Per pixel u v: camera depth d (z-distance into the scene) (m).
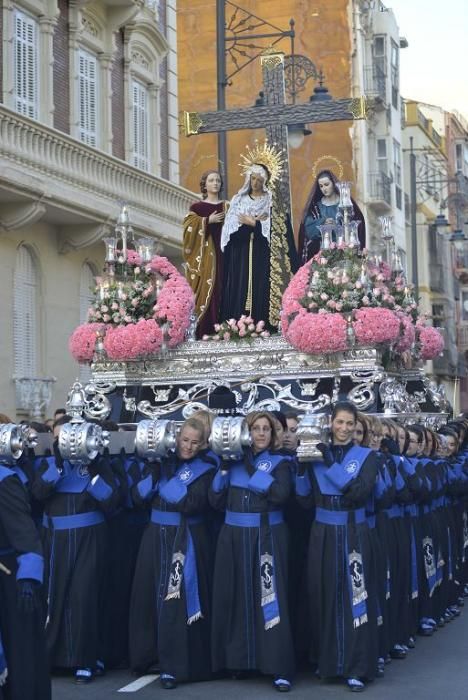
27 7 23.00
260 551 9.30
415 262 38.09
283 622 9.23
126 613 10.16
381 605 9.85
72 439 9.12
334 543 9.30
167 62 29.62
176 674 9.30
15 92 22.53
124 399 12.96
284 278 13.97
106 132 26.09
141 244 13.85
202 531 9.71
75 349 13.14
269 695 8.99
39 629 7.33
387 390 12.34
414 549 11.41
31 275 23.02
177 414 12.74
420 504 11.84
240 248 14.05
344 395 12.28
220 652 9.38
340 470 9.25
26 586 6.86
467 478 13.51
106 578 9.82
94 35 25.83
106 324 13.21
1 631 7.12
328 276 12.50
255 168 14.14
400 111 47.38
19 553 7.03
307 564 9.49
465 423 15.91
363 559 9.29
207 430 9.60
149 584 9.64
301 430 9.27
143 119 28.20
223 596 9.38
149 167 28.52
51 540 9.54
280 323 13.36
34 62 23.36
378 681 9.54
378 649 9.64
